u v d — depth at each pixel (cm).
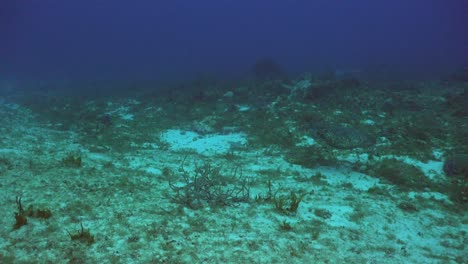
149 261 504
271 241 605
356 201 852
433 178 1020
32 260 477
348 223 723
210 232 624
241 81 3033
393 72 3472
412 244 651
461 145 1256
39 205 666
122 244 548
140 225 626
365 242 639
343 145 1033
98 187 812
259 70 3344
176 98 2342
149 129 1655
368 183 1005
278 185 954
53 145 1247
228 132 1612
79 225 600
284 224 663
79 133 1530
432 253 619
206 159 1207
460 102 1809
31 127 1586
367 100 1964
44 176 838
